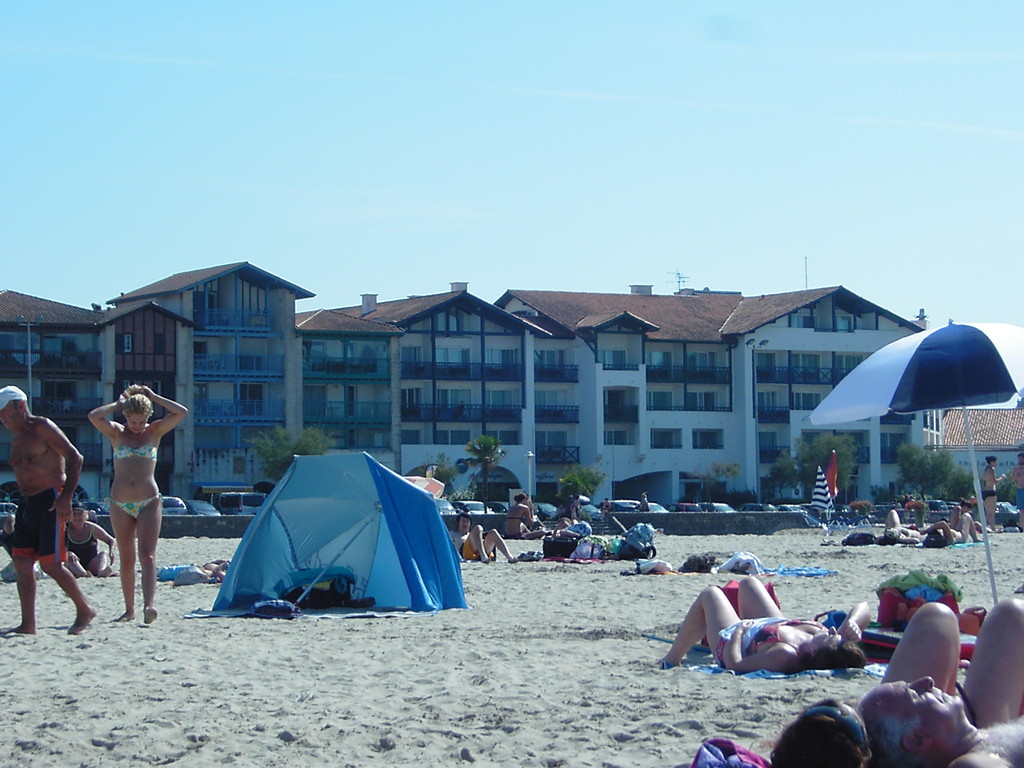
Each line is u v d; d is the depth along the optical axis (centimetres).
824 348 9319
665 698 973
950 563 2809
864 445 9388
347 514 1830
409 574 1755
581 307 9375
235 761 821
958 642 754
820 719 570
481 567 2706
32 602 1462
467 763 805
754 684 1019
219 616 1670
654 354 9175
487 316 8775
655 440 9144
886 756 604
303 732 891
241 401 8112
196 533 4709
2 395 1443
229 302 8206
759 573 2436
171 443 7894
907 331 9512
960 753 599
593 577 2381
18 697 1043
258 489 8106
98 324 7706
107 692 1062
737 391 9244
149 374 7844
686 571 2498
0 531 2591
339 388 8494
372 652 1302
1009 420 10762
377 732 888
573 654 1262
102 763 820
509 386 8819
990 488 3962
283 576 1808
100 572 2319
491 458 8256
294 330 8238
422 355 8650
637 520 5522
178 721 936
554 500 8712
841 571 2577
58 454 1455
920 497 8062
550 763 798
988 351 1097
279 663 1231
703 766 634
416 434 8612
